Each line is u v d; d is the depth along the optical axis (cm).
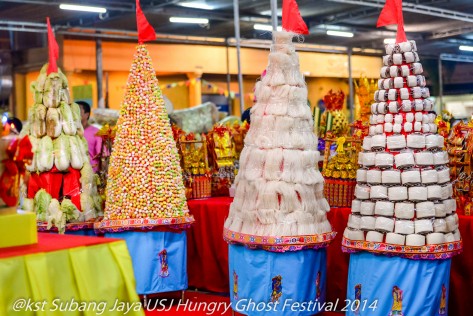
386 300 423
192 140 647
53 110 560
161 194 543
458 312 464
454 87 1203
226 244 595
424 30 1088
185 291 614
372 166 431
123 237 543
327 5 939
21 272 308
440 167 426
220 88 1267
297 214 465
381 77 436
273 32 482
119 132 552
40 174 557
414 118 423
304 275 468
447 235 423
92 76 1220
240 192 484
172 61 1266
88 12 1004
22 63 1168
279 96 473
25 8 958
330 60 1284
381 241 424
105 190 588
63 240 352
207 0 927
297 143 468
